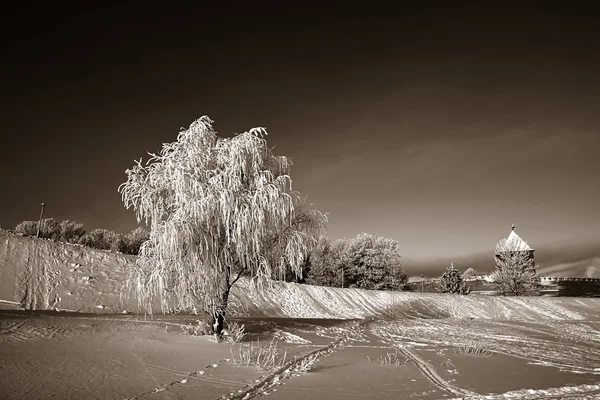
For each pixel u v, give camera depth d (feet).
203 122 53.31
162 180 52.13
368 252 216.74
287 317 107.65
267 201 52.39
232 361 41.96
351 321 107.34
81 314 77.56
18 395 26.89
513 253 211.41
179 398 28.50
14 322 52.85
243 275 58.08
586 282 324.60
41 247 105.91
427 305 152.46
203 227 50.80
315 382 35.24
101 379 32.09
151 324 62.85
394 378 38.34
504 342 71.77
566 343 73.51
